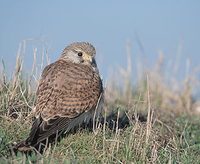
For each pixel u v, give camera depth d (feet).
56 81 40.73
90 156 39.40
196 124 52.13
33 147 38.45
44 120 39.17
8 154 38.58
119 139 41.04
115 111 48.91
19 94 45.65
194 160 41.39
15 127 42.04
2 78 46.50
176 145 43.65
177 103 64.23
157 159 39.99
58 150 39.81
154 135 43.60
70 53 43.96
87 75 41.55
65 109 39.88
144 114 50.62
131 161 39.65
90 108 41.16
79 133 41.60
